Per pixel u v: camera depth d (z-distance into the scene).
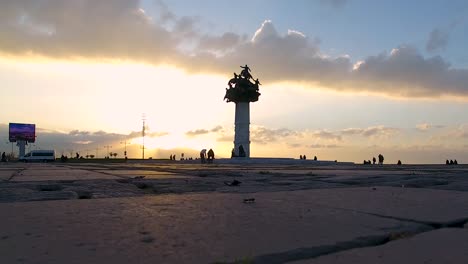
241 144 75.81
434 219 5.86
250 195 8.93
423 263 3.79
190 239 4.59
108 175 17.61
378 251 4.20
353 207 7.10
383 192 9.73
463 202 7.84
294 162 70.25
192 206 7.09
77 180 13.80
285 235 4.81
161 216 6.06
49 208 6.80
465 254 4.06
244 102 76.00
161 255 3.94
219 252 4.04
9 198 8.43
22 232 4.93
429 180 14.05
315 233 4.92
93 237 4.68
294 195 8.99
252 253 4.00
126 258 3.84
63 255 3.94
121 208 6.82
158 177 16.27
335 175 19.33
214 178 16.03
